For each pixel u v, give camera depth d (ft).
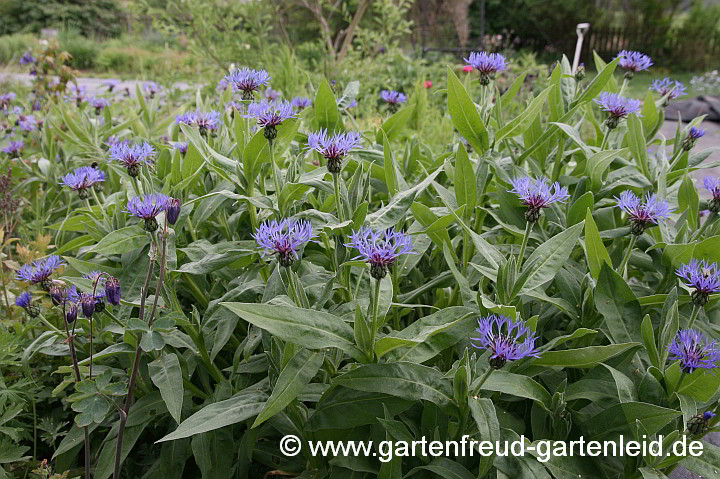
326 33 29.76
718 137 28.94
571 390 6.02
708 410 6.37
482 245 6.53
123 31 99.40
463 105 7.55
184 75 29.12
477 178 7.75
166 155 8.56
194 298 8.27
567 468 5.57
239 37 28.94
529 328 5.48
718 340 6.64
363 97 26.73
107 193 11.59
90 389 5.58
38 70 19.88
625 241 8.05
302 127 11.32
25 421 7.97
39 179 11.62
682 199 7.73
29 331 8.46
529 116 7.60
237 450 7.07
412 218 8.50
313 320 5.33
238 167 7.39
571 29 69.46
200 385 7.66
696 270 5.83
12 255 11.32
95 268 7.40
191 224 7.88
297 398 6.22
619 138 9.66
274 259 6.71
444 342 5.91
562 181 8.64
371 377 5.49
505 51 55.52
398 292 7.42
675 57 65.57
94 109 16.76
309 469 6.65
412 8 58.65
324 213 6.60
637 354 6.63
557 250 6.16
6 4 97.55
